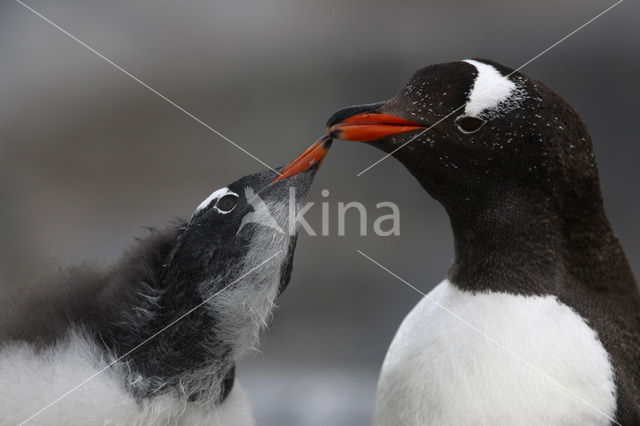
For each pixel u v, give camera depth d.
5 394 6.18
